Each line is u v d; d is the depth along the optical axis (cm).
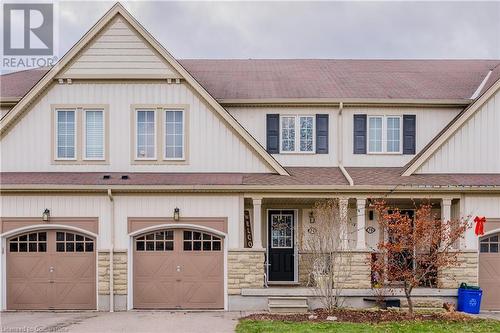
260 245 1598
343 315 1438
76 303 1608
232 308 1580
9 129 1692
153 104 1697
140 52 1697
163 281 1616
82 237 1620
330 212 1561
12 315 1515
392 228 1445
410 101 1833
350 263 1570
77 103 1698
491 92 1716
